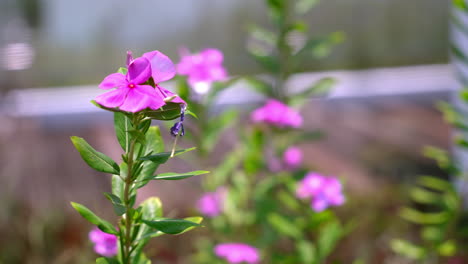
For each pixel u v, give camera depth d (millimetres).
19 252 1253
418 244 1295
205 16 2219
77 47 2057
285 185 1112
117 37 2121
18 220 1348
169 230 735
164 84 1869
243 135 1164
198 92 1020
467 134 1174
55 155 1743
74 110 1945
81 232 1335
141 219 740
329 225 1004
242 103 2000
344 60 2348
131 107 680
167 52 2211
